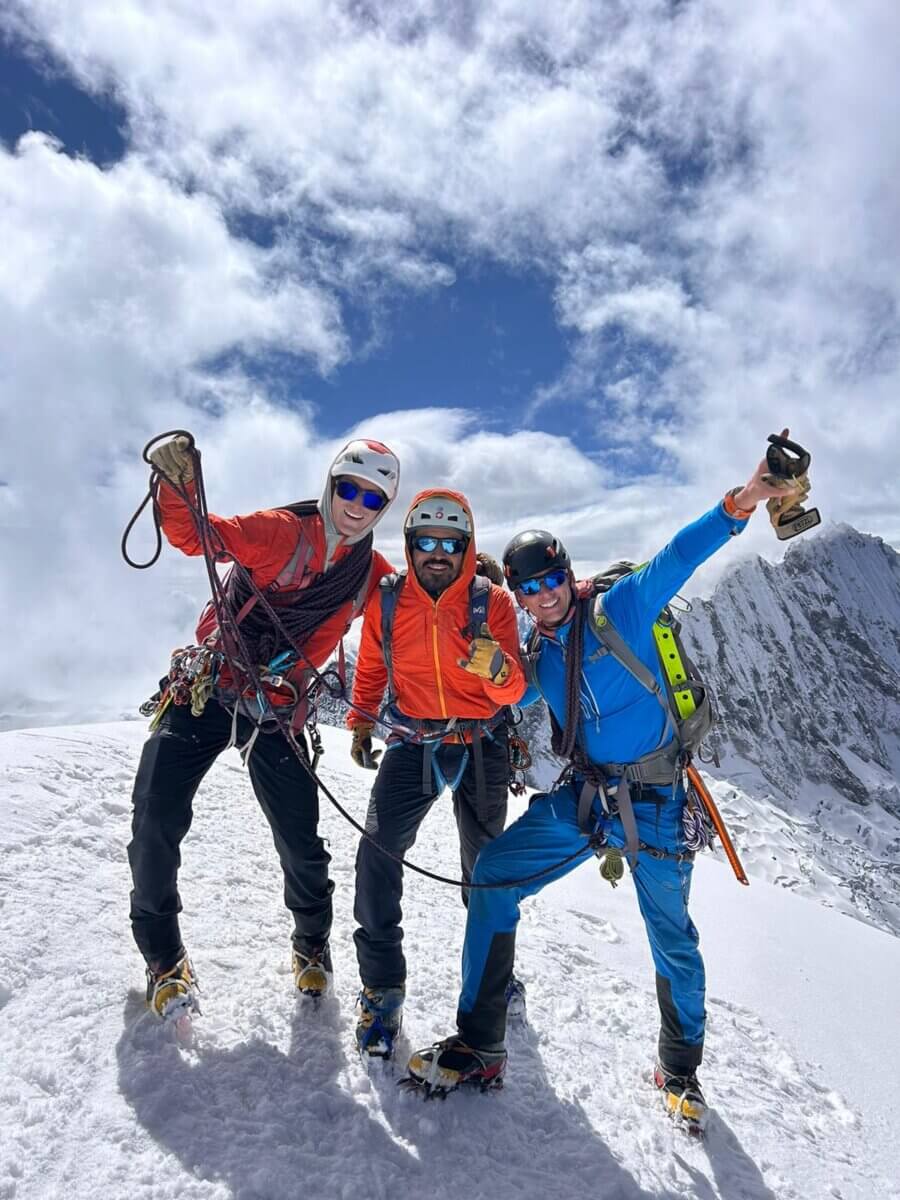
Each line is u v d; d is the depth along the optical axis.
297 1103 2.49
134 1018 2.68
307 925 2.98
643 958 4.46
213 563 2.72
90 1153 2.14
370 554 3.04
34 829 3.68
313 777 2.95
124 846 3.88
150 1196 2.06
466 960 2.84
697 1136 2.81
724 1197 2.57
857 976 5.16
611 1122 2.79
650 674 2.90
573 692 2.96
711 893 6.27
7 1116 2.18
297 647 2.80
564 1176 2.49
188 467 2.63
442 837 5.78
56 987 2.71
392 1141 2.44
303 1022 2.88
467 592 3.03
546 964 3.94
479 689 3.06
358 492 2.82
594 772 2.97
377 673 3.34
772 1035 3.92
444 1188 2.31
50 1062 2.39
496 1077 2.78
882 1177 2.97
